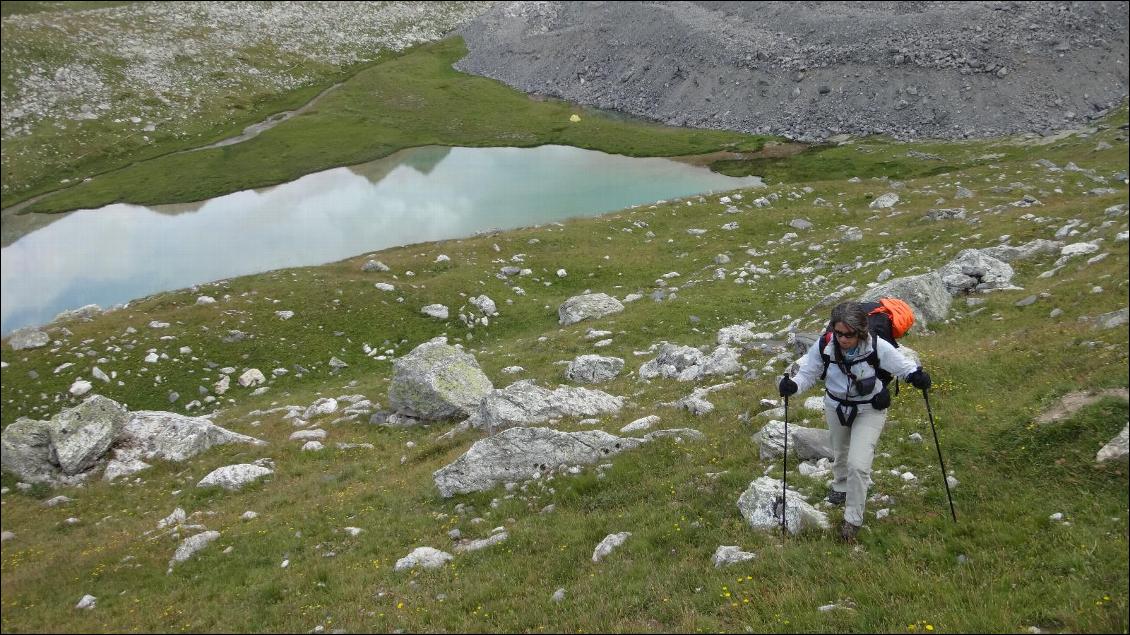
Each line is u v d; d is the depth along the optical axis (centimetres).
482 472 1681
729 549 1060
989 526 982
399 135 11962
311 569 1403
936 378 1584
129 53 14112
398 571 1305
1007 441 1198
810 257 4506
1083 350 1487
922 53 10538
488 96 14125
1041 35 10150
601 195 8744
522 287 4891
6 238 8531
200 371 3975
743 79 11894
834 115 10575
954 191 5991
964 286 2708
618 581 1067
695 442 1602
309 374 3981
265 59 15388
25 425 2688
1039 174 6072
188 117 12725
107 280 7044
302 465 2317
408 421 2739
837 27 11762
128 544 1802
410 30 18438
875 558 968
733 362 2420
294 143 11575
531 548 1289
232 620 1234
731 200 6544
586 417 2142
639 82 13312
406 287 4781
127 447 2705
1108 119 8700
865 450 985
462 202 8806
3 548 2031
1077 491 1015
